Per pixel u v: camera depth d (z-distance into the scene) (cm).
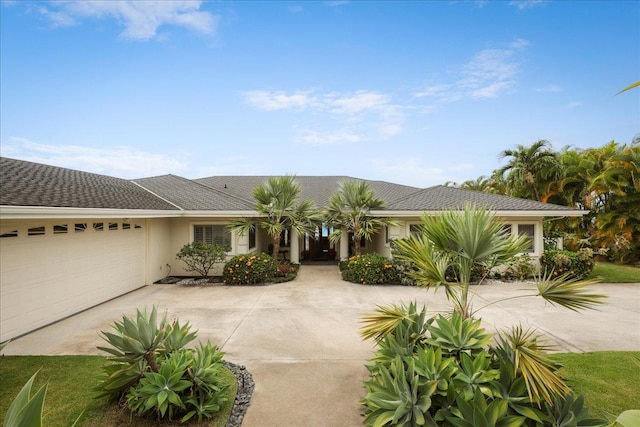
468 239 425
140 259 1188
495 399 342
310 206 1441
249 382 503
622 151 1833
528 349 359
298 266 1569
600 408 426
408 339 450
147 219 1220
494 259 456
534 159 2022
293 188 1388
